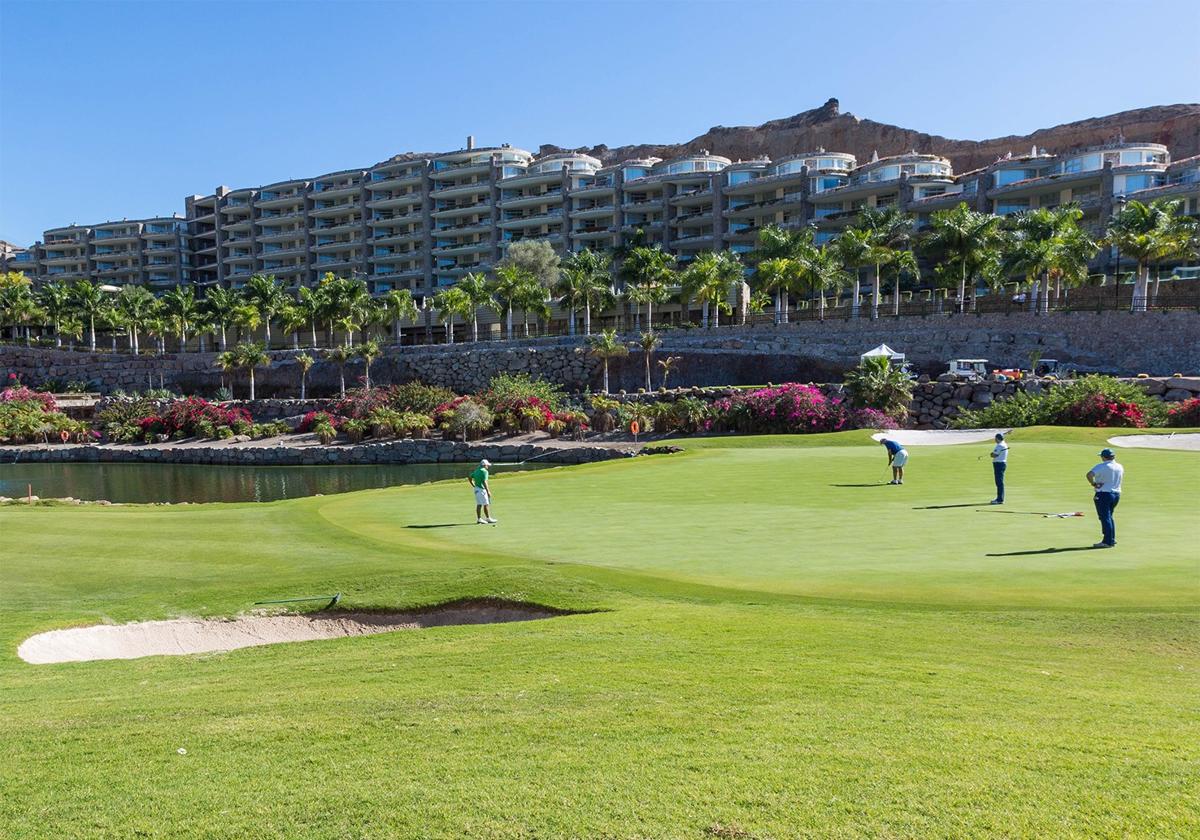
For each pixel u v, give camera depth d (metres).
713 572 13.66
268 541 17.78
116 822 4.98
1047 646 9.03
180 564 15.60
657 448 47.25
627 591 12.45
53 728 7.00
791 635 9.59
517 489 26.23
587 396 63.69
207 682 8.84
